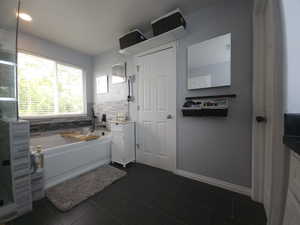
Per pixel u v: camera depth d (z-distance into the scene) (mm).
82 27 2146
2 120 1364
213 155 1755
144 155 2471
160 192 1626
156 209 1354
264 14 1334
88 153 2195
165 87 2170
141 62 2443
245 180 1557
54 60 2654
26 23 2021
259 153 1418
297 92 763
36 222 1193
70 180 1873
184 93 1961
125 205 1410
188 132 1946
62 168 1853
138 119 2537
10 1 1527
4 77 1480
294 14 763
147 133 2418
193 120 1895
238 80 1563
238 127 1580
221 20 1649
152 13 1848
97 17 1910
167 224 1181
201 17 1780
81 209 1351
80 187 1707
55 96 2721
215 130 1729
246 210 1330
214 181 1756
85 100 3191
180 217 1256
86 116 3193
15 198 1248
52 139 2383
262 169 1397
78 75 3111
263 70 1360
